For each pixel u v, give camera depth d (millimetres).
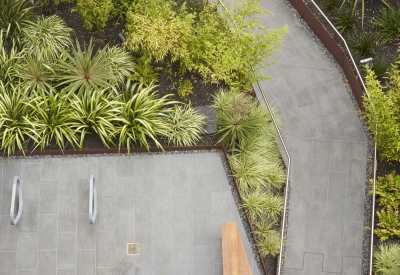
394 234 10172
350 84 11523
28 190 10180
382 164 10898
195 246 10016
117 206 10180
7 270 9805
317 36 11992
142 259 9930
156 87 10992
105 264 9898
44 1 11430
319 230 10477
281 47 11859
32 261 9859
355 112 11352
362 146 11109
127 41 10492
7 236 9953
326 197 10711
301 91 11492
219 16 10672
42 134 10305
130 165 10398
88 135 10555
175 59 10492
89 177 10297
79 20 11430
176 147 10477
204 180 10391
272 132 10891
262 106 10844
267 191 10570
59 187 10219
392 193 10469
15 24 10961
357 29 11891
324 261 10281
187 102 10961
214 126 10742
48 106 10211
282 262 10219
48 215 10078
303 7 11898
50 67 10328
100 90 10414
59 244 9953
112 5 10836
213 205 10266
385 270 9367
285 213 10438
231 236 9297
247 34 9930
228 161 10438
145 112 10227
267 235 10148
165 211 10188
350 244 10391
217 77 11125
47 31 10930
